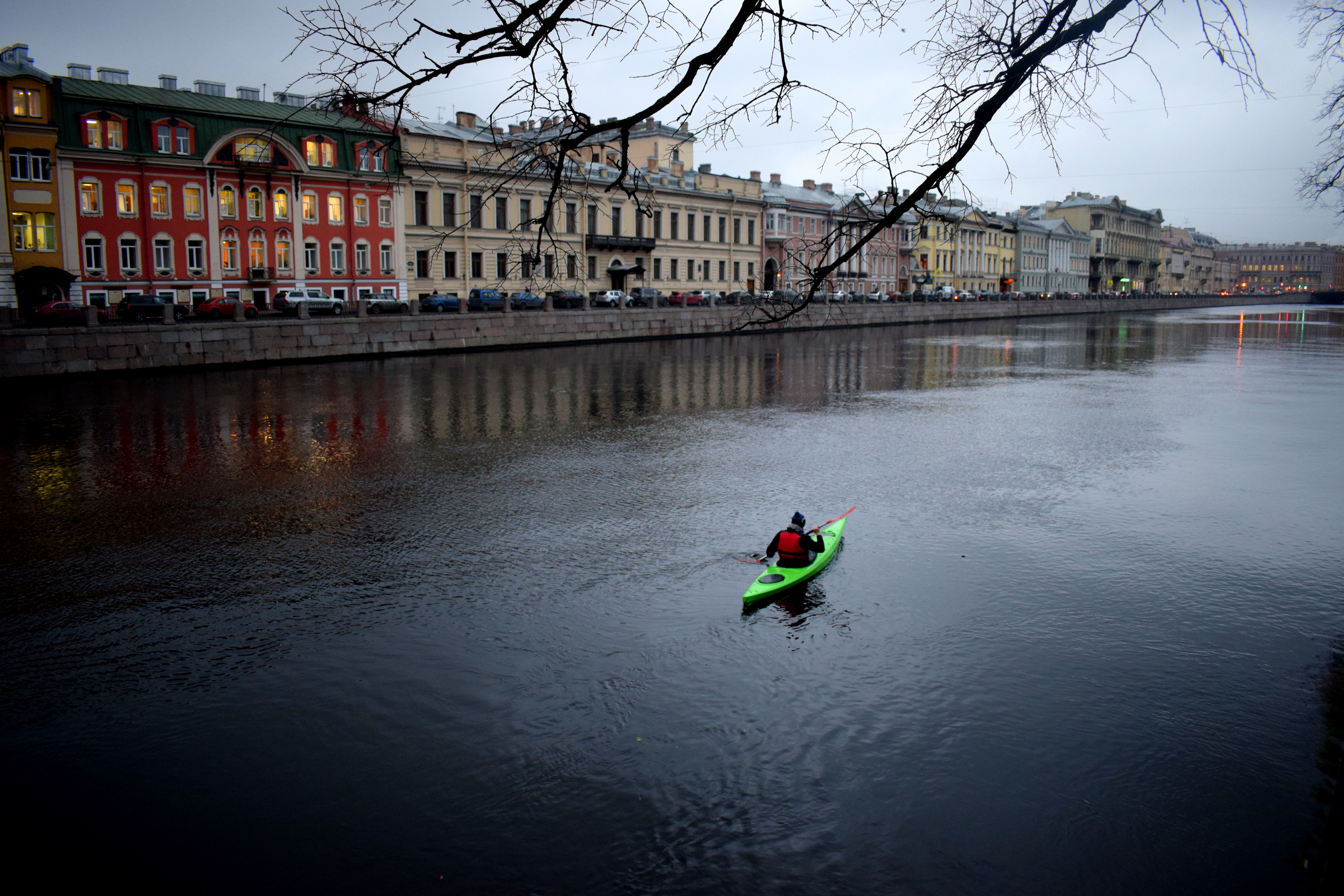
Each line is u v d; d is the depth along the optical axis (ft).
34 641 34.63
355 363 129.70
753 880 21.58
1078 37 14.53
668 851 22.57
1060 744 27.14
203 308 132.46
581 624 35.86
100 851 22.70
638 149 221.46
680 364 137.49
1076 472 62.54
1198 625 35.76
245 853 22.58
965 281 341.62
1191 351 175.22
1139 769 25.82
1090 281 446.19
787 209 256.32
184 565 43.01
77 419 81.92
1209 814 23.80
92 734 28.04
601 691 30.42
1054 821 23.57
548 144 16.42
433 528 48.73
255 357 121.39
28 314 119.96
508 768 26.09
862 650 33.42
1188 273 571.28
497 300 161.68
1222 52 14.65
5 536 47.55
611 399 98.78
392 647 33.94
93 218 140.36
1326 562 42.96
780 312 16.85
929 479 60.34
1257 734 27.73
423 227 175.01
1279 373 132.05
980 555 44.14
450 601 38.34
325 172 160.97
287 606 37.96
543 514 51.37
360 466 64.13
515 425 81.41
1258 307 507.30
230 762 26.53
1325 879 18.24
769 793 24.84
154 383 104.27
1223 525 49.14
